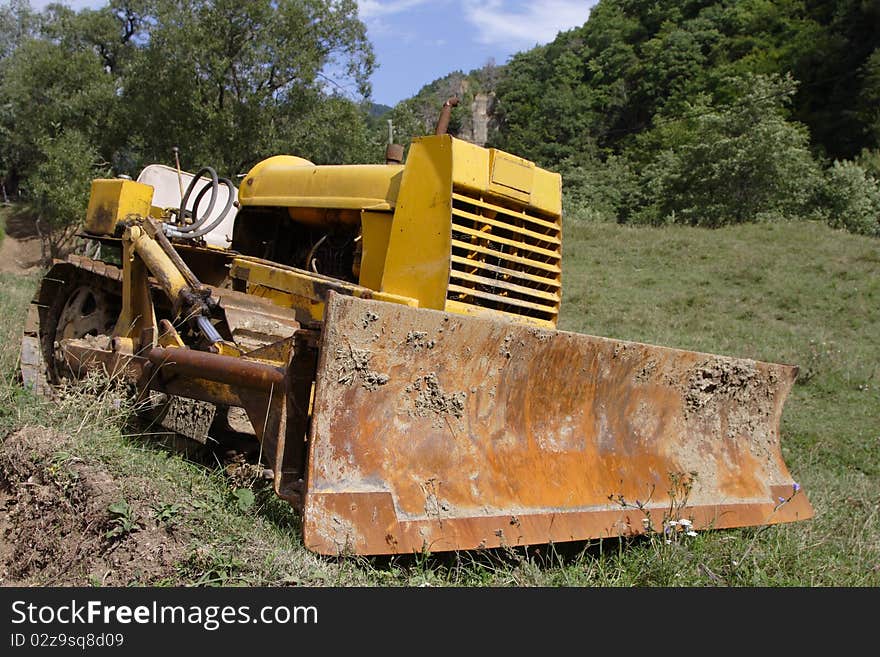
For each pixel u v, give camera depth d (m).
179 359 4.26
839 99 53.94
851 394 11.13
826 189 35.16
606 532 4.27
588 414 4.59
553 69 72.81
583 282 18.94
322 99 27.02
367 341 3.58
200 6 25.59
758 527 5.18
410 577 3.57
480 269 5.02
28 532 3.71
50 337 6.07
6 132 43.88
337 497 3.39
